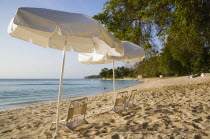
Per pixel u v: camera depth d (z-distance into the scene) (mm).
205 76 21609
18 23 2035
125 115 4598
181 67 37938
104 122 4031
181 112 4289
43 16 2252
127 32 8320
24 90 28203
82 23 2434
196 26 5984
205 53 26766
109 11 8656
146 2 7488
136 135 2941
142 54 5039
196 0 5578
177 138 2684
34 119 5551
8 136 3676
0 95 20453
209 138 2615
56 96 18828
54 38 2951
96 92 23000
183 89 10508
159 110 4719
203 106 4785
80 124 3611
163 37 8719
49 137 3373
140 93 11125
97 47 3467
